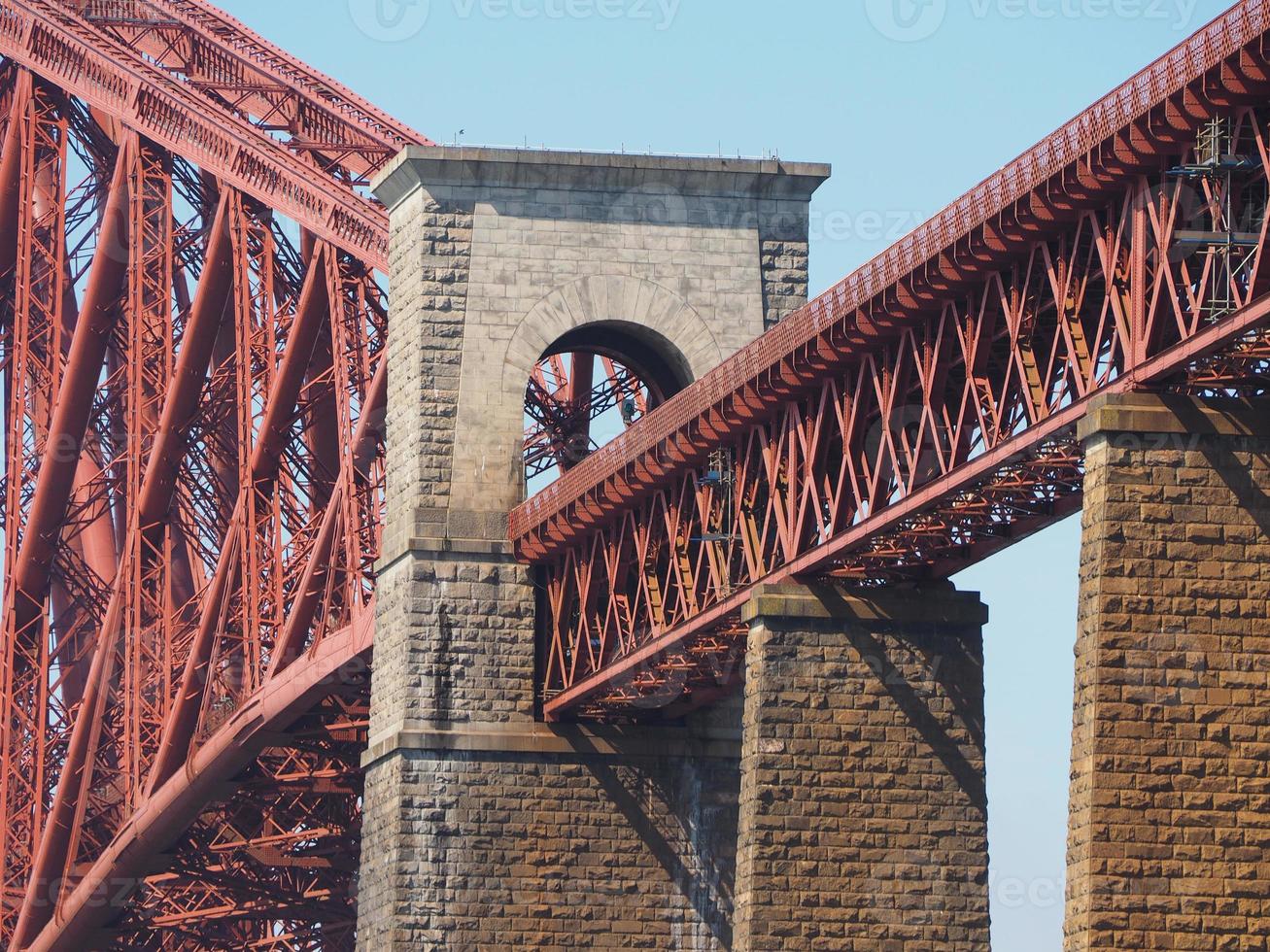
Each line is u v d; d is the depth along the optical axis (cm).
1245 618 10688
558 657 16875
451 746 16812
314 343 19175
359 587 18175
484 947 16625
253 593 19150
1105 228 11119
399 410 17538
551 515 16375
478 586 17012
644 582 15450
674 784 16962
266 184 19225
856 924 13825
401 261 17725
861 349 12938
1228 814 10600
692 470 14788
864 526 13025
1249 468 10756
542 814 16812
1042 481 12200
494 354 17338
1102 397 10794
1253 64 10125
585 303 17462
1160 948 10512
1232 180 10438
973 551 13575
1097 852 10556
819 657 13938
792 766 13875
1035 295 11800
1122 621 10656
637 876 16825
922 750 13988
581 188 17575
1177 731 10625
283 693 18800
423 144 19662
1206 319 10600
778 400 13750
